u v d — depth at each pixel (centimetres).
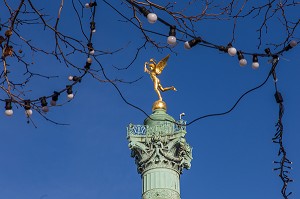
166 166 4756
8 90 1452
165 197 4647
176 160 4794
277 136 1464
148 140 4822
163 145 4803
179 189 4775
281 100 1495
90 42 1491
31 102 1486
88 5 1543
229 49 1480
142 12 1406
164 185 4691
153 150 4778
